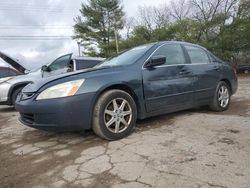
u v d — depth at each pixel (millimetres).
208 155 3348
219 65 6016
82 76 3988
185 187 2646
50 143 4246
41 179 3051
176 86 4914
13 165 3500
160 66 4758
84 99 3840
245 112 5789
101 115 3949
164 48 5008
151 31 35844
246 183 2668
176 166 3088
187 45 5516
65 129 3848
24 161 3604
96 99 3961
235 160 3176
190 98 5207
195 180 2760
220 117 5273
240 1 30312
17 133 5082
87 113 3877
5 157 3809
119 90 4172
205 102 5598
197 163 3137
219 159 3221
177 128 4562
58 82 3908
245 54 30312
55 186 2867
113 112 4070
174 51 5152
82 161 3410
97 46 40906
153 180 2811
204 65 5609
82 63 8367
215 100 5770
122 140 4074
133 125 4293
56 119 3773
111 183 2818
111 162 3303
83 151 3748
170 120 5121
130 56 4836
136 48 5191
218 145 3672
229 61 29984
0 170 3377
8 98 8281
